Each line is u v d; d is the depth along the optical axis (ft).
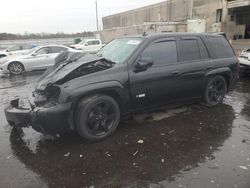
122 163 11.96
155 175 11.00
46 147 13.58
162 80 15.89
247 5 84.02
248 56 32.37
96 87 13.46
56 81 13.17
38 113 12.68
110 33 131.85
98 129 14.17
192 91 17.80
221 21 94.84
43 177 11.00
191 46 17.66
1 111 19.93
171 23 94.68
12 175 11.17
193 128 15.70
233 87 20.53
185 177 10.80
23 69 41.98
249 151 12.87
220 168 11.38
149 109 16.28
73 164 11.93
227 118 17.31
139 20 153.79
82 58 15.64
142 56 15.30
